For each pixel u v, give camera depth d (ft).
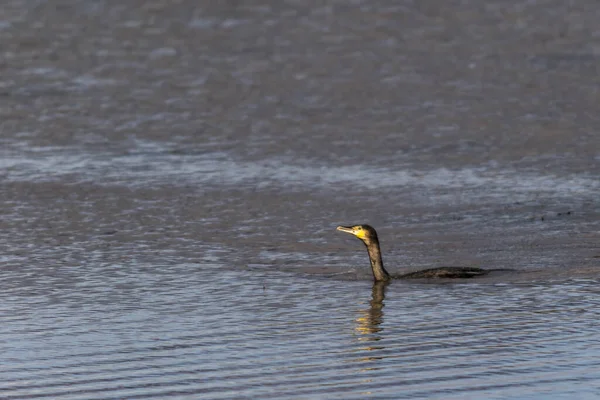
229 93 194.08
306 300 100.07
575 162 155.53
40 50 220.02
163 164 157.17
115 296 101.65
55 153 163.02
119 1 252.42
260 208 135.33
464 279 105.91
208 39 226.79
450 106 185.16
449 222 128.47
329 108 185.37
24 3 252.01
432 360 83.82
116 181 148.15
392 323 92.84
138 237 123.13
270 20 238.68
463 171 152.46
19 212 133.59
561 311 94.99
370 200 138.51
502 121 176.76
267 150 164.76
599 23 233.96
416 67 207.82
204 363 83.71
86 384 79.66
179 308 97.86
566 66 206.80
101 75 205.05
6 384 79.71
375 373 81.25
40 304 99.35
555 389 77.66
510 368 81.76
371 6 246.27
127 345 87.92
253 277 107.76
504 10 243.60
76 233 124.77
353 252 117.19
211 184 146.82
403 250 117.80
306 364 83.25
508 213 131.85
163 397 77.20
